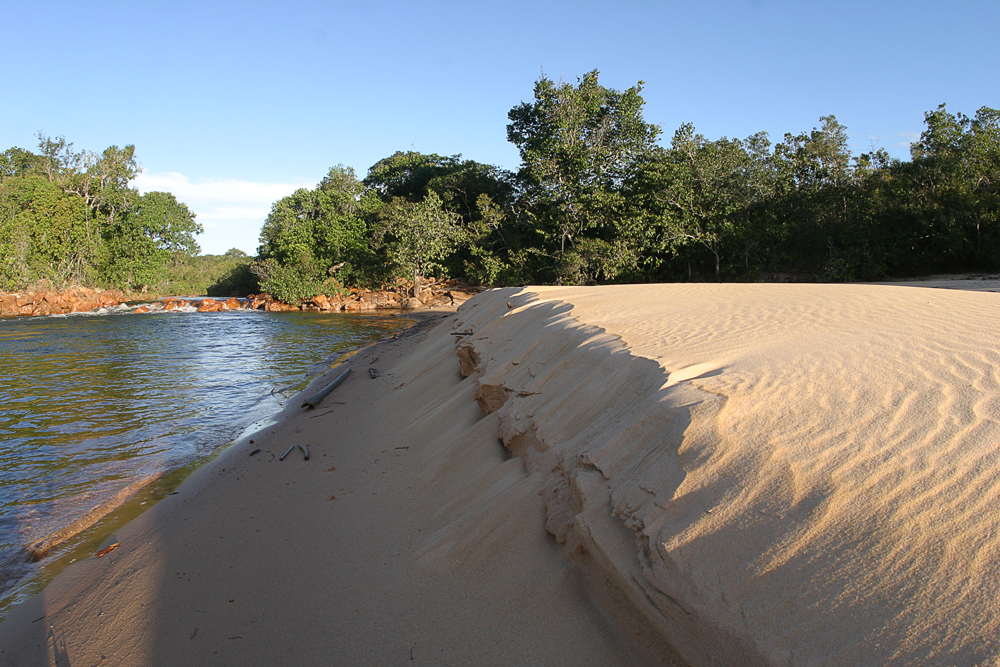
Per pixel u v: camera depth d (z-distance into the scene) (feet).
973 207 96.37
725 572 9.91
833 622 8.50
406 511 19.56
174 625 15.01
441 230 135.33
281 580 16.40
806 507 10.19
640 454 13.65
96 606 16.34
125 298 162.71
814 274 105.19
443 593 14.55
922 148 109.60
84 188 175.42
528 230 128.26
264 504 21.95
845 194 109.60
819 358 16.21
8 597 17.49
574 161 108.06
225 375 54.39
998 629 7.44
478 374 29.60
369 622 14.02
